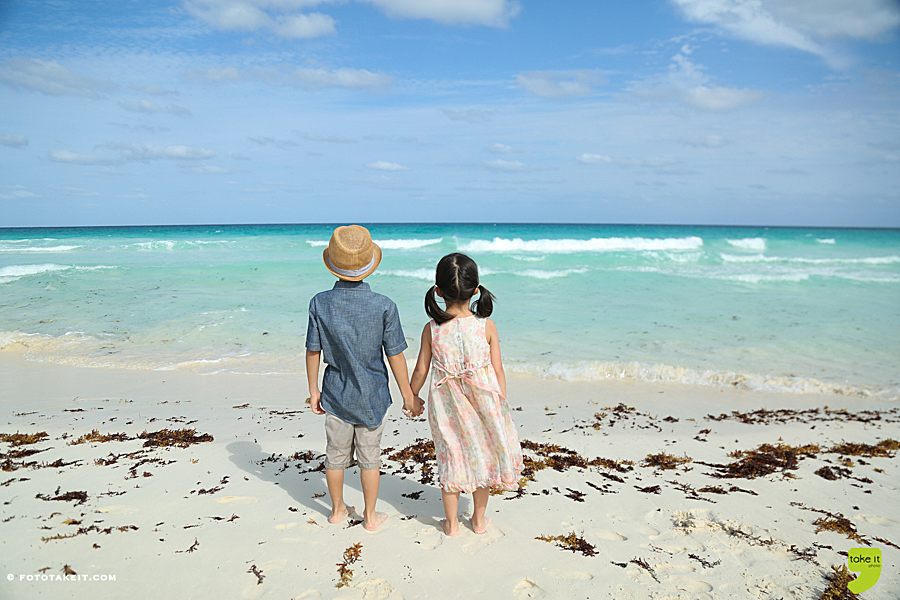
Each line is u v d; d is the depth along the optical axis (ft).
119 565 8.27
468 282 9.07
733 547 9.85
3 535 8.91
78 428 16.79
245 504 10.93
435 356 9.41
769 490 12.98
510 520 10.78
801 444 17.15
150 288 48.32
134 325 34.63
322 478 12.72
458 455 9.37
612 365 26.94
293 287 49.80
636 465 14.83
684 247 105.50
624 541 10.03
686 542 10.05
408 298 44.88
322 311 9.16
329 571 8.52
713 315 39.50
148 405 20.38
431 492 12.21
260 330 33.86
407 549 9.34
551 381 25.39
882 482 13.65
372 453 9.69
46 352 29.12
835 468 14.66
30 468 12.44
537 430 18.47
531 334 33.83
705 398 23.13
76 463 12.98
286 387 23.63
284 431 17.02
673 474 14.10
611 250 93.40
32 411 19.12
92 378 24.67
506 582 8.41
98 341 31.24
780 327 35.78
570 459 15.01
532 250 95.66
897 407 22.09
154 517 10.07
